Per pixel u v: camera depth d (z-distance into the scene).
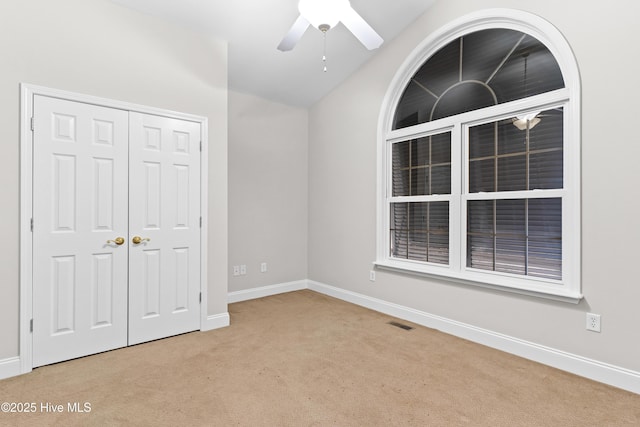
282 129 4.29
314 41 3.23
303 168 4.51
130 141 2.57
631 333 2.00
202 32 2.93
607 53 2.07
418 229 3.27
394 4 2.98
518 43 2.59
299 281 4.48
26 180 2.17
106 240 2.47
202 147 2.93
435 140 3.15
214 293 3.02
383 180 3.52
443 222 3.08
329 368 2.26
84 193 2.38
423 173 3.24
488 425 1.68
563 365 2.25
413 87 3.34
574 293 2.19
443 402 1.87
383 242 3.52
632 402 1.87
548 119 2.43
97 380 2.08
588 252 2.16
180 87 2.81
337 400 1.88
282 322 3.17
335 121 4.07
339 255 4.04
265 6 2.75
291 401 1.87
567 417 1.74
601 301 2.10
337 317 3.33
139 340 2.63
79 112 2.36
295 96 4.17
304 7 2.04
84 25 2.38
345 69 3.74
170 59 2.76
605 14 2.08
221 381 2.08
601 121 2.10
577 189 2.19
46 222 2.25
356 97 3.79
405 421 1.71
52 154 2.26
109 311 2.50
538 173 2.47
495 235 2.73
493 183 2.74
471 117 2.83
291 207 4.39
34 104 2.20
